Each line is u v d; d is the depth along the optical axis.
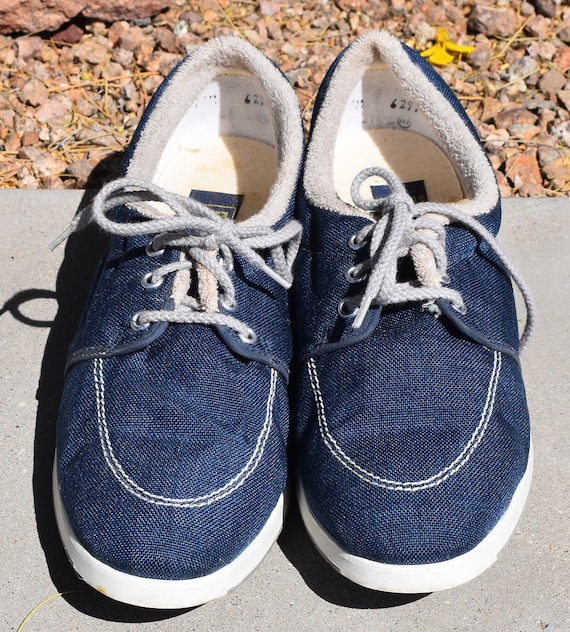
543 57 2.63
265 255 1.65
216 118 1.92
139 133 1.77
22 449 1.69
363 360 1.51
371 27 2.69
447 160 1.88
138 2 2.60
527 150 2.37
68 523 1.42
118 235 1.54
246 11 2.72
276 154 1.85
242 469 1.44
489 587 1.53
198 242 1.53
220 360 1.50
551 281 1.98
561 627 1.49
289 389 1.66
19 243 2.03
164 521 1.35
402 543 1.36
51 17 2.54
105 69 2.55
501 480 1.43
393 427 1.44
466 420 1.45
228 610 1.50
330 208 1.65
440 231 1.53
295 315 1.71
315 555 1.56
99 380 1.51
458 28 2.70
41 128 2.40
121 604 1.50
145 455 1.41
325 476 1.45
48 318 1.90
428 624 1.49
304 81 2.51
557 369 1.83
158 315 1.48
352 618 1.49
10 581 1.52
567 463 1.69
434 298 1.50
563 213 2.11
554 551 1.57
